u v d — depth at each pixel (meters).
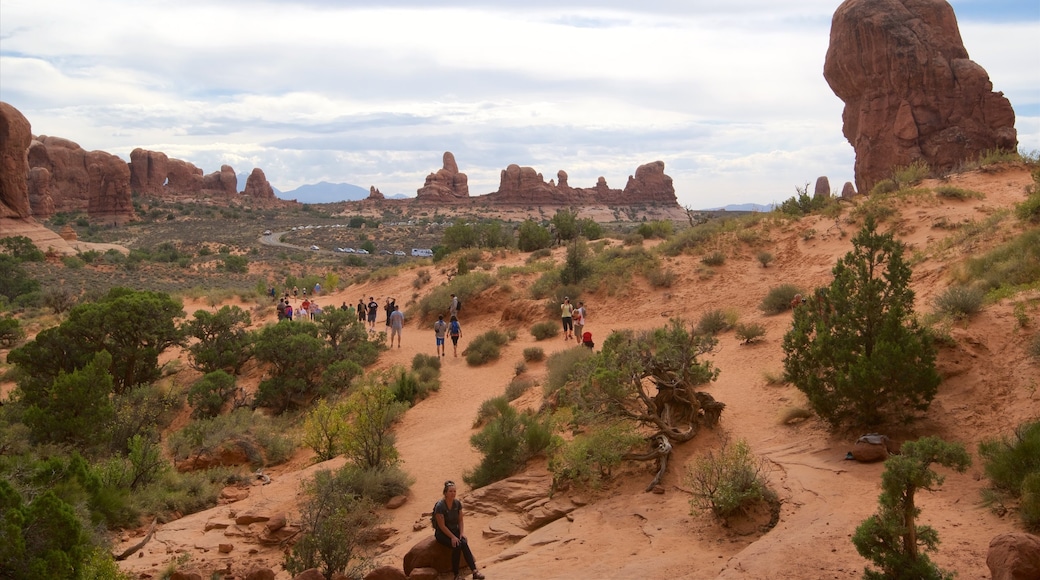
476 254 42.16
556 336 25.47
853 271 11.61
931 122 34.41
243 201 191.62
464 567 9.10
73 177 156.00
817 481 9.27
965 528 7.37
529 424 13.54
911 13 35.59
